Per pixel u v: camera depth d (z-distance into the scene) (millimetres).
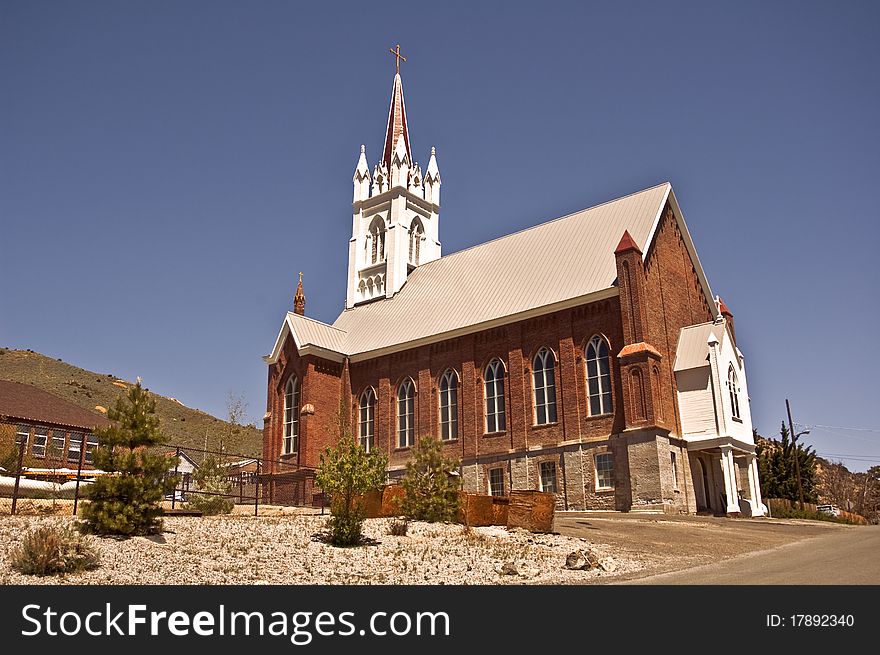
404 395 59375
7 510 26141
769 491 71875
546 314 50844
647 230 50656
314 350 61750
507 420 51531
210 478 37531
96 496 22422
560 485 47656
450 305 60188
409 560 22734
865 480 117562
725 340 49125
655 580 19594
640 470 43938
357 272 72938
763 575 19328
